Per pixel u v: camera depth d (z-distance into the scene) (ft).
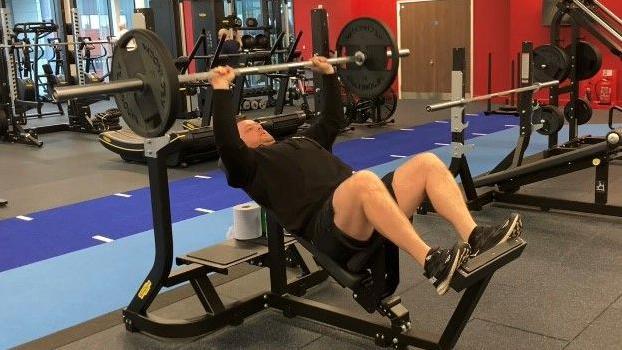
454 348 7.68
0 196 16.79
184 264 8.91
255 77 33.68
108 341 8.32
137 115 7.89
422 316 8.68
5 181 18.71
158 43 7.19
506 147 20.95
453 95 12.31
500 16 32.17
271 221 8.73
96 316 9.12
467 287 6.27
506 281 9.69
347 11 36.81
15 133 25.64
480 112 29.48
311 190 7.54
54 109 36.32
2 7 25.08
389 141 23.16
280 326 8.64
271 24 35.88
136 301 8.43
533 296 9.12
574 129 17.95
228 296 9.63
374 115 26.68
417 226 12.75
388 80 9.64
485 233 6.53
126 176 18.85
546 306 8.77
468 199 13.47
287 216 7.54
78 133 28.09
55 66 38.32
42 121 31.04
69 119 28.60
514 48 30.89
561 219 12.80
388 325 7.70
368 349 7.87
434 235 12.15
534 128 14.74
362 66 9.89
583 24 17.21
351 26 9.82
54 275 10.80
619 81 27.81
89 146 24.67
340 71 10.15
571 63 17.44
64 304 9.60
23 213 14.96
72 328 8.71
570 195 14.52
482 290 6.64
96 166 20.61
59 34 30.78
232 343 8.20
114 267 11.09
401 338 7.52
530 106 13.88
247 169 7.55
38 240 12.80
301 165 7.69
